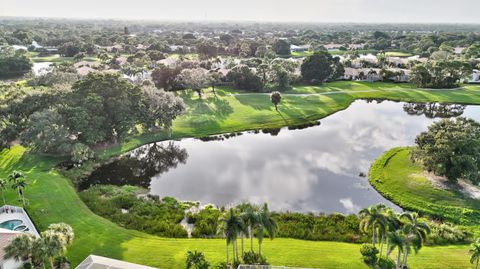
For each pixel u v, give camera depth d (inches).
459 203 2659.9
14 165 3282.5
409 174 3127.5
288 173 3299.7
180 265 1940.2
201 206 2741.1
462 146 2861.7
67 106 3612.2
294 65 7263.8
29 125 3457.2
